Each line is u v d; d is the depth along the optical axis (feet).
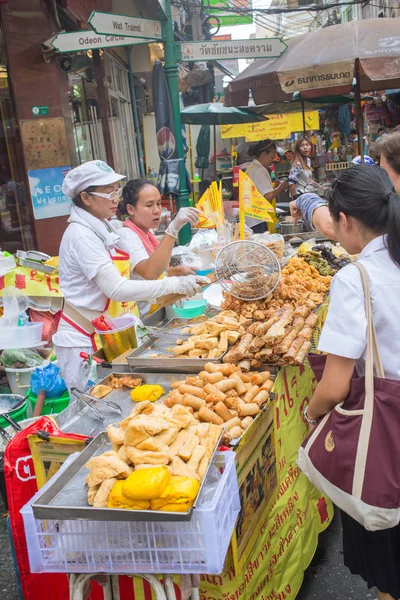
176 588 6.66
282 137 44.88
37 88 20.51
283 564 8.76
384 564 7.20
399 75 19.74
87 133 26.17
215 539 5.47
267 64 23.22
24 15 19.89
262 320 10.01
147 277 12.46
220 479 6.05
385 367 6.57
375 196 6.64
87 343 10.92
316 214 10.81
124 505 5.51
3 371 15.28
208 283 10.63
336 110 51.70
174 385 8.43
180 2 31.63
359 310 6.47
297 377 10.04
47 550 5.88
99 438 7.05
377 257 6.66
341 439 6.51
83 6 23.21
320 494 10.78
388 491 6.29
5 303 14.79
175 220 12.18
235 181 37.58
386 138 10.20
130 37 16.66
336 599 9.47
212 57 18.97
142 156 40.37
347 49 20.20
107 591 6.70
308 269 13.17
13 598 9.63
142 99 42.96
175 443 6.24
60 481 6.19
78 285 10.82
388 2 61.05
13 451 7.73
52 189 21.13
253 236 13.96
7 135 20.48
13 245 20.95
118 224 13.67
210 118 36.86
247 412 7.71
